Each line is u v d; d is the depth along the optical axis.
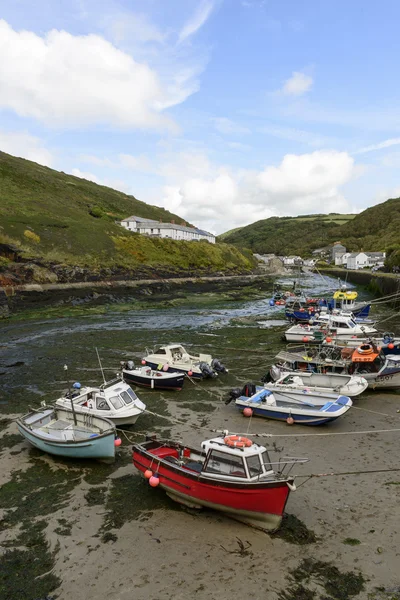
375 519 10.76
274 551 9.62
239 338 33.53
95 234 81.88
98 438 13.48
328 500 11.65
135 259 80.88
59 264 62.12
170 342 31.78
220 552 9.60
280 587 8.51
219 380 23.09
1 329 36.62
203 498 10.85
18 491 12.26
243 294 69.56
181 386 21.64
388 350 25.41
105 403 16.48
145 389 21.70
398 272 84.31
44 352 28.70
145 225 116.62
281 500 10.05
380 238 173.88
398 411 18.69
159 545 9.86
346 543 9.86
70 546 9.84
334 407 17.03
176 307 52.44
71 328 37.25
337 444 15.27
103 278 65.94
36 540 10.07
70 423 15.59
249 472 10.52
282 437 15.89
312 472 13.18
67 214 92.69
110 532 10.35
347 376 20.11
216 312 48.03
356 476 12.92
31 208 85.31
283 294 59.31
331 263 166.00
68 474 13.27
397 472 13.16
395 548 9.66
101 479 12.97
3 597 8.29
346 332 33.16
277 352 28.97
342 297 46.22
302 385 19.75
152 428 16.80
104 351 28.98
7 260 56.38
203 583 8.63
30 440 14.64
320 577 8.80
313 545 9.80
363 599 8.17
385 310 51.25
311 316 40.31
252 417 18.03
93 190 151.12
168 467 11.49
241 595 8.30
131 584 8.63
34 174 123.62
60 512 11.22
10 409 18.67
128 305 52.53
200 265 97.12
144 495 12.05
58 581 8.73
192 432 16.39
